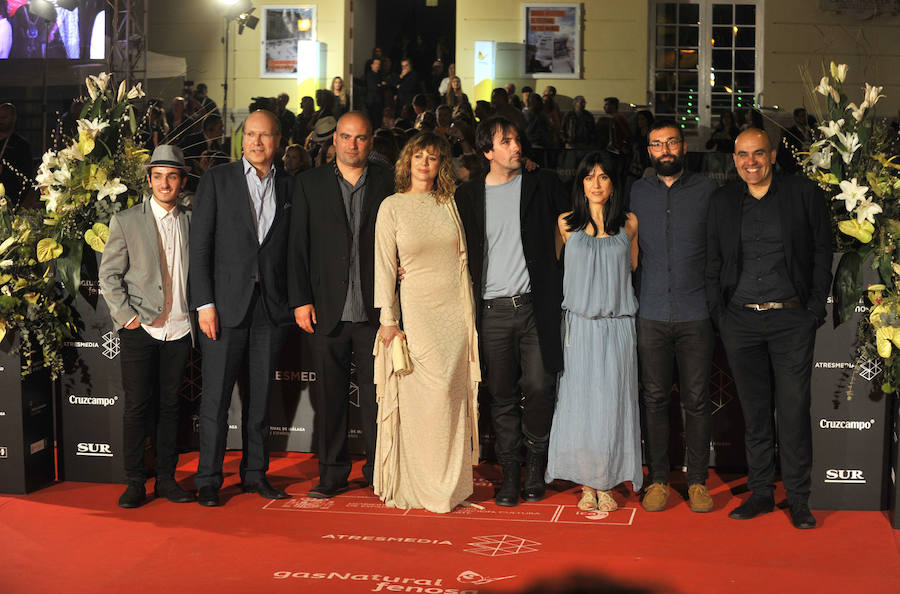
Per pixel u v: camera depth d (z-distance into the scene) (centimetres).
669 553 386
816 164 453
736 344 428
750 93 1402
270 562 378
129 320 447
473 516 437
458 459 446
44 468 491
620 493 475
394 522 428
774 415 489
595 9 1381
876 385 440
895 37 1347
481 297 446
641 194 442
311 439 540
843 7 1352
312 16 1431
